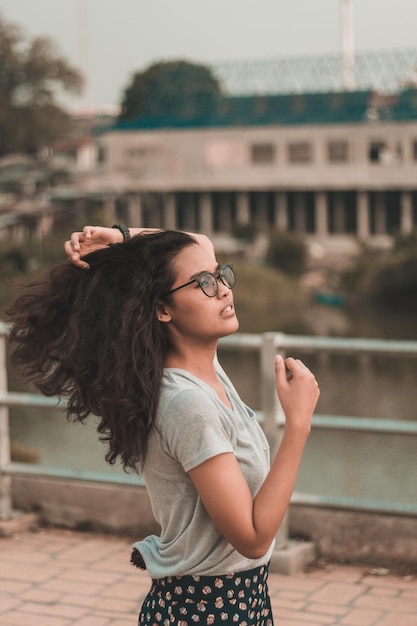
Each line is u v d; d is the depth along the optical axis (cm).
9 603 420
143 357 211
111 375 211
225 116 6919
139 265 216
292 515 471
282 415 453
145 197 6981
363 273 5450
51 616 406
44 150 8856
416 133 6209
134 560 233
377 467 1947
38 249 5378
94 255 226
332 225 6556
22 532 514
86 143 9162
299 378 213
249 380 3011
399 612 404
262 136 6525
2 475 518
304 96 6850
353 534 459
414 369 3108
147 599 228
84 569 460
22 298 230
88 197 7400
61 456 2048
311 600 418
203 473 206
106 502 508
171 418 210
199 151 6688
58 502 520
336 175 6400
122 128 6925
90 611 411
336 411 2627
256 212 6744
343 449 2083
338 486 1839
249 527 205
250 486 217
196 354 222
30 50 8025
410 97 6588
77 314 218
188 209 6862
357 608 409
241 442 216
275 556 449
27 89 8088
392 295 5312
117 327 212
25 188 7950
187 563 215
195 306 216
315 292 5394
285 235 5841
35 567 463
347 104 6669
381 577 443
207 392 215
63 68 8131
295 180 6488
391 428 429
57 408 495
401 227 6384
